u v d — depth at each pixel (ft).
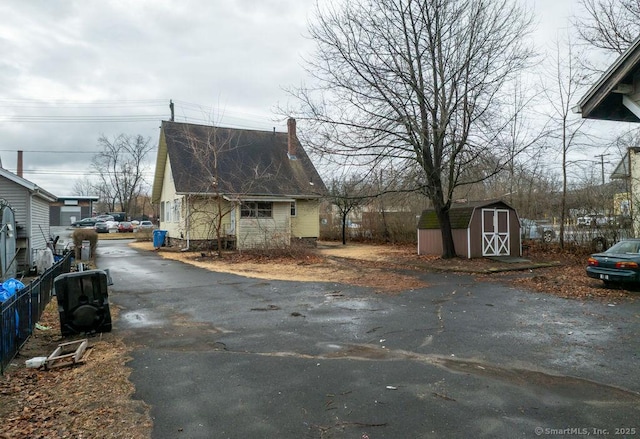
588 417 12.91
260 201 75.15
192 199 73.87
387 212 96.37
